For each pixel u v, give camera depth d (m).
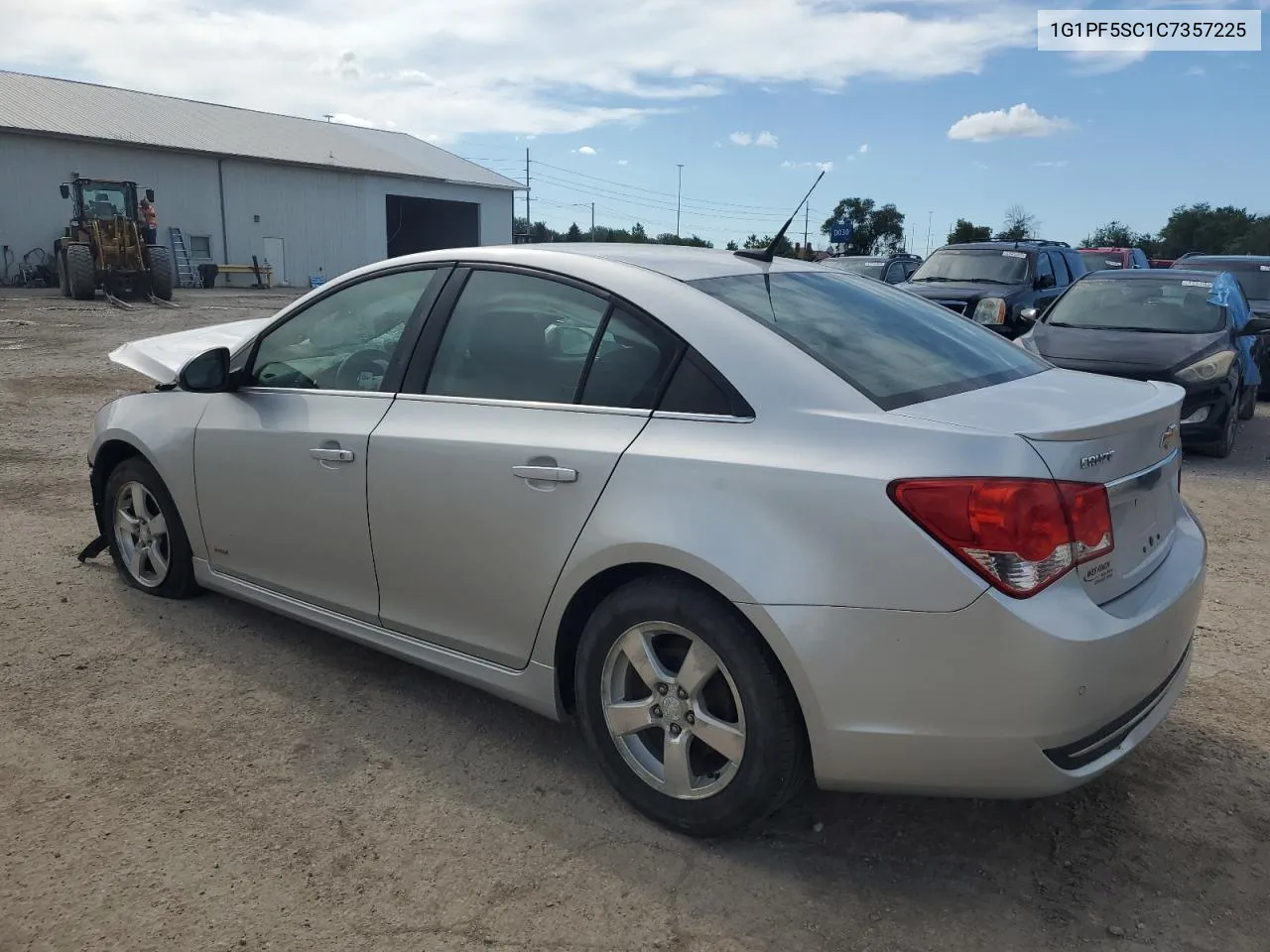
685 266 3.22
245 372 3.99
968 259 13.38
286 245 38.56
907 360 2.95
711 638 2.64
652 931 2.47
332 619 3.72
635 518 2.73
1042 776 2.41
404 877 2.67
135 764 3.20
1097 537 2.47
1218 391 8.07
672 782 2.82
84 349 14.49
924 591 2.37
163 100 40.62
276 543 3.82
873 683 2.44
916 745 2.44
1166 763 3.29
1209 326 8.76
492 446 3.07
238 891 2.59
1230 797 3.09
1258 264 12.73
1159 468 2.80
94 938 2.41
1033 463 2.38
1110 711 2.46
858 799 3.08
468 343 3.32
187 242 35.44
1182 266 13.22
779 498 2.53
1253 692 3.81
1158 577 2.76
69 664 3.90
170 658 3.97
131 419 4.39
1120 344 8.43
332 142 43.78
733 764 2.68
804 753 2.64
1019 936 2.47
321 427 3.55
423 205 48.34
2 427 8.63
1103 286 9.52
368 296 3.69
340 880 2.65
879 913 2.55
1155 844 2.85
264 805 2.98
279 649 4.09
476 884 2.64
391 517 3.35
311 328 3.82
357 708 3.61
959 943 2.44
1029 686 2.33
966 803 3.06
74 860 2.70
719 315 2.88
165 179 34.62
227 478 3.94
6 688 3.69
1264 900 2.61
